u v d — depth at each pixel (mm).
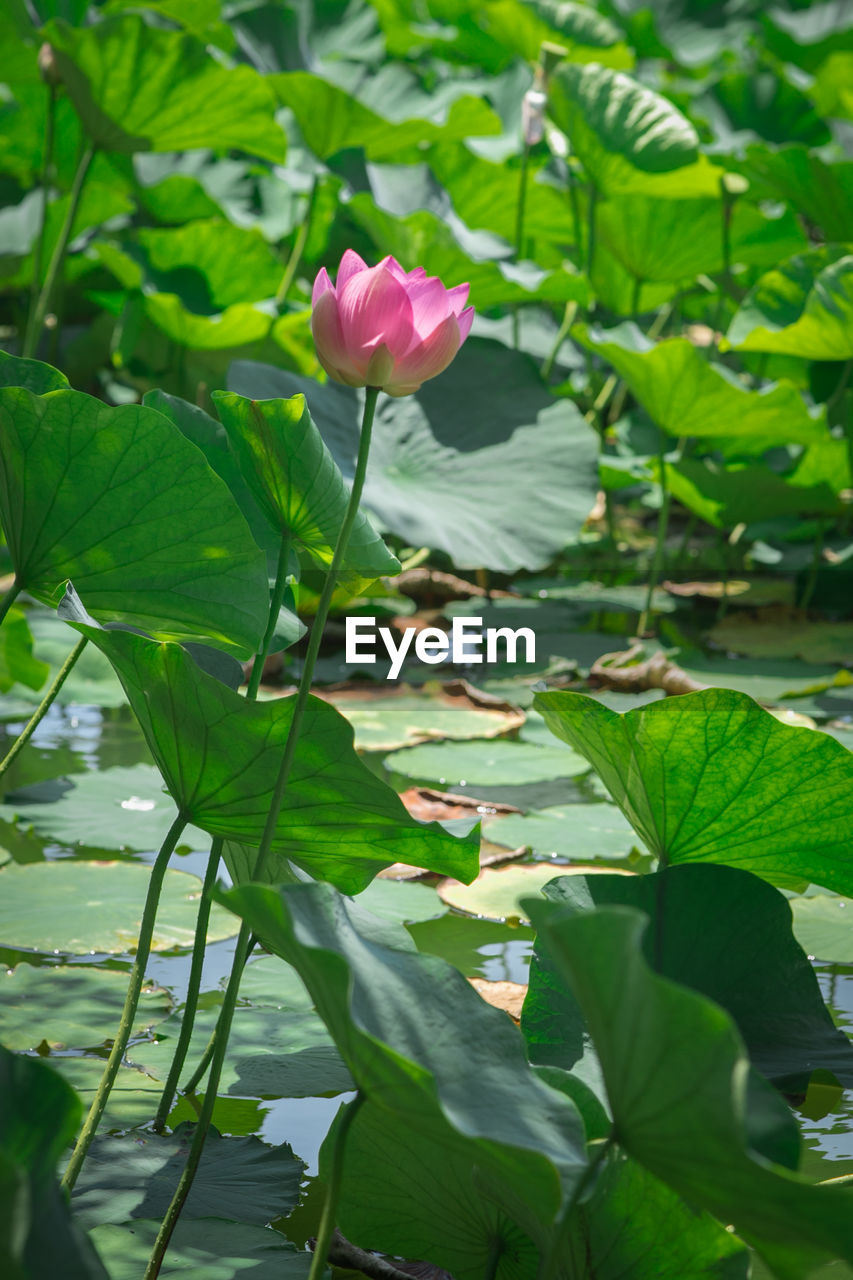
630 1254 2322
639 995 2133
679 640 6336
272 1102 2818
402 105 8320
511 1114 2258
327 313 2447
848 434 6508
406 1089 2211
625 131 6418
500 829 3854
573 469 5867
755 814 2689
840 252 6355
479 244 8367
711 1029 2121
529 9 8422
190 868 3438
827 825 2676
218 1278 2488
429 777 4348
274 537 2787
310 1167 2691
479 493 5801
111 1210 2588
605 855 3648
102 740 4566
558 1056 2561
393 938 2424
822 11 13477
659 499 8008
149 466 2562
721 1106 2129
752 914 2654
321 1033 2975
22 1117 2174
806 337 5840
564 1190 2219
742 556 7770
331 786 2486
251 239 7910
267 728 2453
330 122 6867
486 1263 2447
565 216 8016
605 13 12695
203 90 6188
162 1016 2984
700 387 5672
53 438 2547
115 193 7867
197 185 8523
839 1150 2752
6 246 8117
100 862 3416
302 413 2525
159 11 7672
